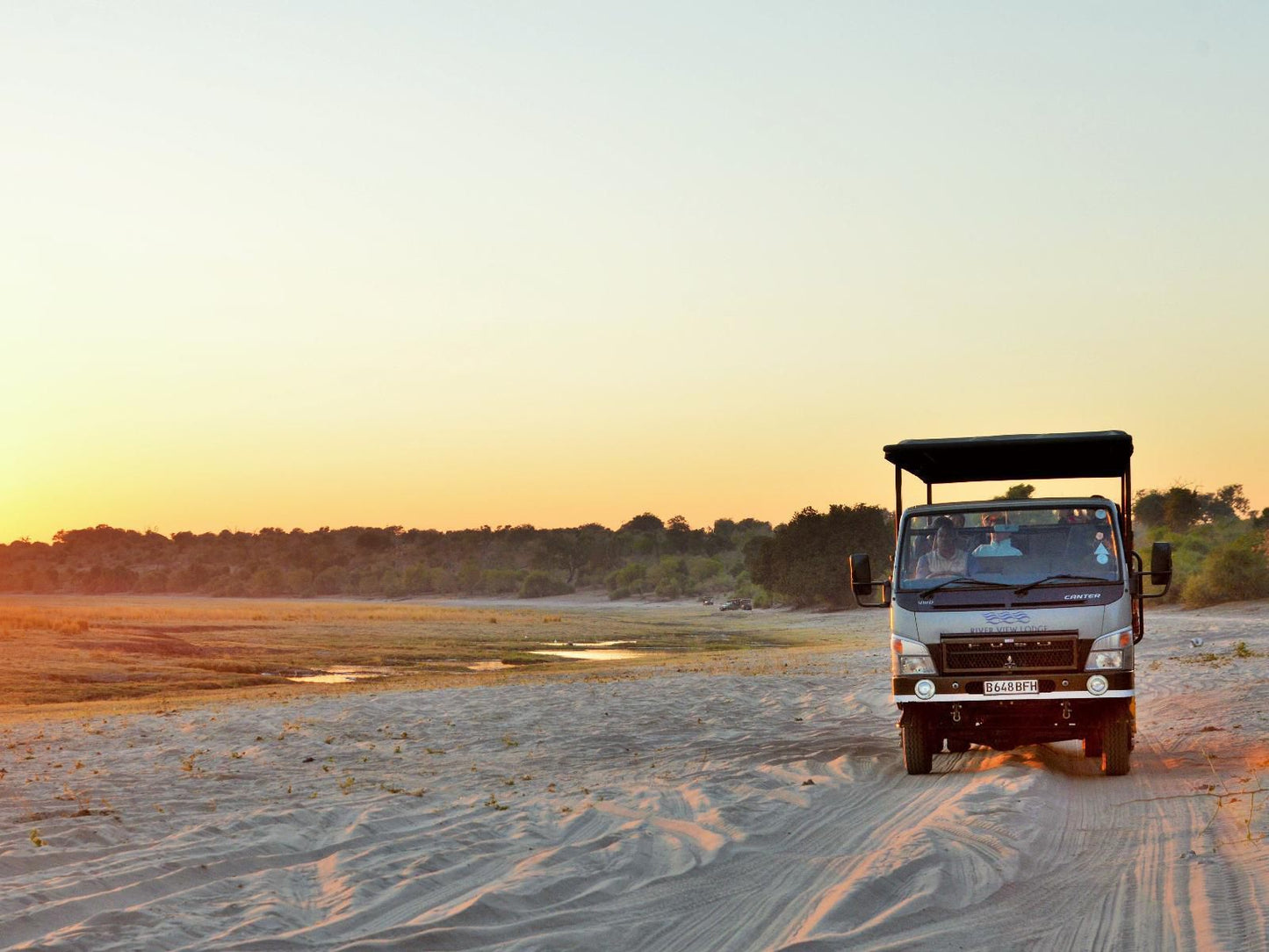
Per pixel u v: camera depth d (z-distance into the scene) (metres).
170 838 8.48
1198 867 6.96
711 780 11.27
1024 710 10.95
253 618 88.44
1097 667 10.84
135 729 17.59
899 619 11.37
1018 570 11.27
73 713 23.94
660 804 9.89
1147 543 86.31
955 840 7.96
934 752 12.01
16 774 12.58
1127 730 10.91
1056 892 6.69
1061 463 12.74
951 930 5.92
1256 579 61.94
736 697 21.56
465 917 6.17
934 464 12.82
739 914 6.39
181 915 6.24
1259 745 12.95
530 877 7.03
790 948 5.54
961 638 11.10
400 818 9.26
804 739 15.02
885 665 32.47
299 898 6.74
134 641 55.16
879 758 12.94
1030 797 9.55
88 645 50.94
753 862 7.65
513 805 9.93
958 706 11.11
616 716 18.61
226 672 42.31
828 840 8.38
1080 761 12.69
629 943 5.87
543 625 88.69
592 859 7.64
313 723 18.02
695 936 5.98
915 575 11.45
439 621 92.06
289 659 49.34
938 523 11.63
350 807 9.88
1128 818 8.94
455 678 35.62
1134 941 5.60
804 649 53.06
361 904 6.55
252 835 8.55
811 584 105.31
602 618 109.69
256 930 5.98
